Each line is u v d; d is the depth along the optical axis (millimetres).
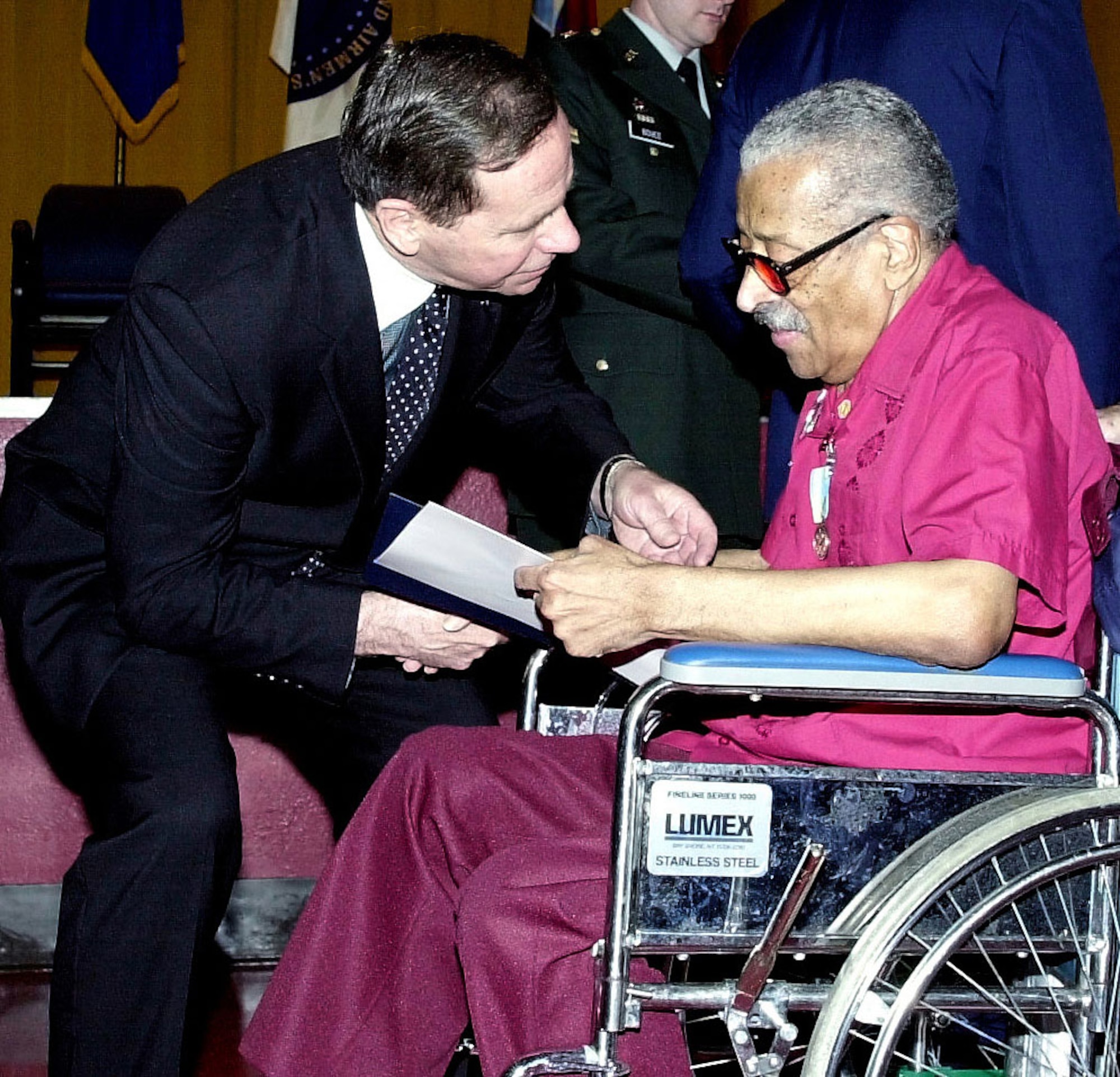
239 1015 2652
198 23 5793
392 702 2189
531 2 5922
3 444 2713
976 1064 2098
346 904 1731
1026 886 1510
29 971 2857
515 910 1575
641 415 2668
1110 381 2225
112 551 1877
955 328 1655
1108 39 5781
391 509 1706
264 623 1883
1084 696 1575
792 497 1920
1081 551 1715
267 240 1859
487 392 2264
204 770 1831
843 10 2307
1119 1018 1613
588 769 1796
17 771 2830
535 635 1820
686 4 2688
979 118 2197
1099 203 2193
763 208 1667
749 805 1514
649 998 1503
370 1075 1692
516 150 1694
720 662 1476
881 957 1447
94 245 3822
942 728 1664
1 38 5684
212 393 1829
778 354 2500
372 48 5777
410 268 1878
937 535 1567
